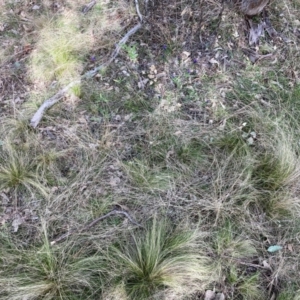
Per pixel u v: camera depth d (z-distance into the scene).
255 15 2.74
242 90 2.54
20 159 2.20
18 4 2.95
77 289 1.86
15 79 2.58
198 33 2.66
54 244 1.97
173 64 2.58
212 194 2.12
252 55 2.68
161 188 2.14
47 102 2.41
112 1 2.89
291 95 2.57
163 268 1.86
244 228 2.05
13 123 2.33
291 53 2.74
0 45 2.74
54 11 2.90
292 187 2.17
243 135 2.35
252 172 2.22
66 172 2.21
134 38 2.69
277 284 1.92
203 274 1.88
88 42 2.69
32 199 2.11
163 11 2.75
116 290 1.83
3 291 1.83
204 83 2.53
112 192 2.13
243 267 1.95
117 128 2.36
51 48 2.64
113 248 1.93
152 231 1.92
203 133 2.35
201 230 2.02
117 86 2.52
